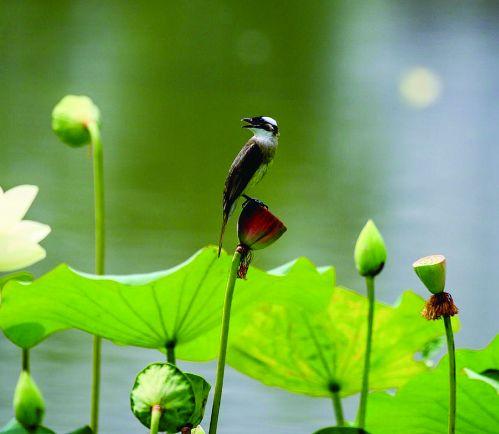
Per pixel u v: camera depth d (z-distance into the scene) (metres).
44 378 6.61
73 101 2.99
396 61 28.20
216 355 2.98
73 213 11.55
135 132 18.02
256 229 2.22
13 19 29.17
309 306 2.82
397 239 11.45
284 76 26.14
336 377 3.09
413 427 2.79
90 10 31.92
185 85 23.42
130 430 5.98
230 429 5.93
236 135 18.56
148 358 7.04
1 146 15.20
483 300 9.42
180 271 2.57
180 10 33.03
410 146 18.02
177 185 14.02
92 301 2.61
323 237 11.02
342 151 17.22
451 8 37.12
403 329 3.01
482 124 20.69
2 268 2.25
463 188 14.67
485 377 2.53
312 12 35.50
